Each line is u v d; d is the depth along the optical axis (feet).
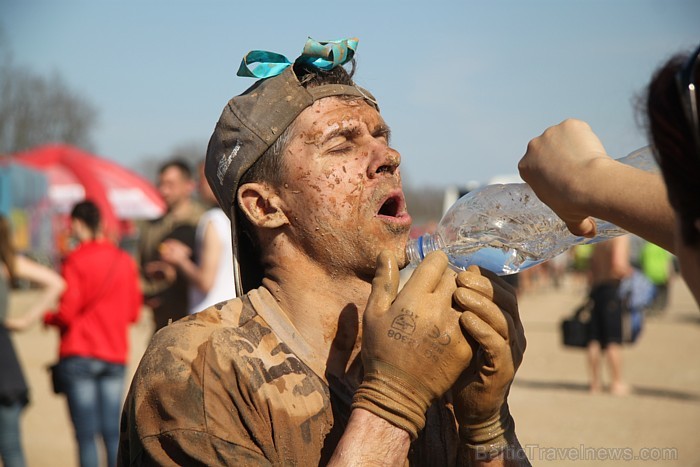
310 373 5.20
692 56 3.51
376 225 5.49
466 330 4.80
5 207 64.49
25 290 72.69
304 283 5.51
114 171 69.77
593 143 4.58
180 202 18.24
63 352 17.34
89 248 17.67
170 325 5.34
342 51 5.85
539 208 6.42
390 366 4.72
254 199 5.66
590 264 30.71
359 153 5.57
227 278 16.48
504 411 5.20
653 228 4.05
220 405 4.97
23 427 24.27
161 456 4.92
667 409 26.35
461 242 6.47
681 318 62.54
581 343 30.50
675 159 3.53
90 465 17.28
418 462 5.22
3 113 166.20
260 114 5.58
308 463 4.97
